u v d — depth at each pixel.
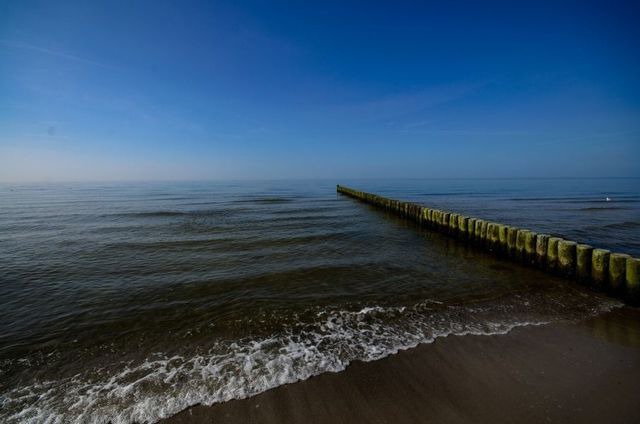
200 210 26.92
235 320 6.33
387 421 3.42
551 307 6.63
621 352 4.77
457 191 58.16
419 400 3.74
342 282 8.61
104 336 5.76
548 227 17.09
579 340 5.15
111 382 4.33
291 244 13.48
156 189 70.56
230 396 3.92
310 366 4.56
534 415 3.44
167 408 3.74
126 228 17.62
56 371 4.66
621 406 3.57
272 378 4.28
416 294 7.64
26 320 6.46
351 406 3.68
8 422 3.62
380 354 4.83
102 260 11.02
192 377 4.38
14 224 19.22
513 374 4.22
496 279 8.71
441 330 5.62
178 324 6.21
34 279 9.03
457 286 8.18
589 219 20.31
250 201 37.31
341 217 22.31
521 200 37.19
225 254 11.78
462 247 13.00
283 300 7.38
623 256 7.03
